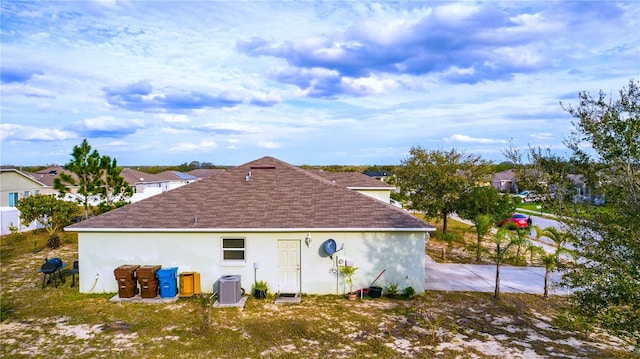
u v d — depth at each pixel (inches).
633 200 287.7
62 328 475.5
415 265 602.2
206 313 497.4
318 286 605.9
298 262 607.8
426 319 481.1
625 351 411.8
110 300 566.6
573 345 429.4
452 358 398.9
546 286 586.9
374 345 428.5
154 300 568.7
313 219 612.1
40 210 973.8
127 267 580.7
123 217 623.5
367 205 649.6
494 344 431.8
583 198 315.3
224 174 740.0
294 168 781.3
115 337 449.7
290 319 502.6
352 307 548.4
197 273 592.7
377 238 603.5
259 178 725.3
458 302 566.9
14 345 428.8
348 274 594.6
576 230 308.3
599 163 304.2
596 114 306.8
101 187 1053.8
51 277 698.8
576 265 317.1
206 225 598.9
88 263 609.3
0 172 1323.8
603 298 297.9
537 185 331.3
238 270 604.7
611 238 290.2
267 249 604.1
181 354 408.8
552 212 323.6
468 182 1096.2
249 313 524.7
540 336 454.3
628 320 280.4
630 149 286.2
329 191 689.0
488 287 636.7
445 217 1128.2
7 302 566.9
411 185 1149.1
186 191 688.4
